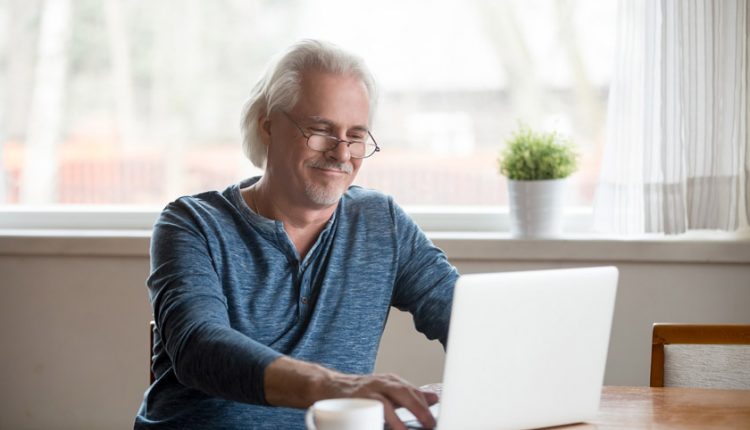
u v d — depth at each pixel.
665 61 2.73
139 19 3.31
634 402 1.64
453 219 3.09
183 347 1.44
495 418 1.36
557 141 2.96
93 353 3.02
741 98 2.75
